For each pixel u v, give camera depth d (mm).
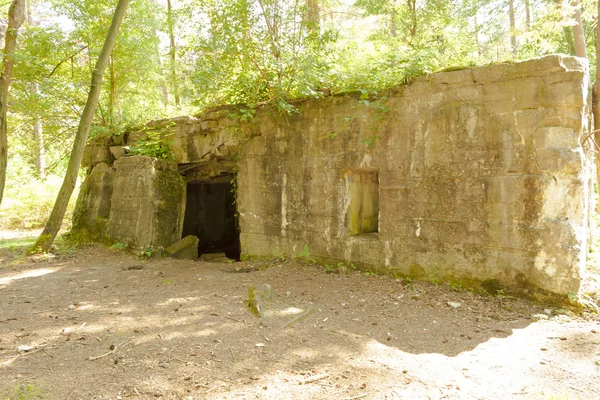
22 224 16406
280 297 5738
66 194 9797
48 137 14164
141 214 9461
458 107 5750
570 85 4941
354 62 8570
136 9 12273
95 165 12320
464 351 3969
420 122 6141
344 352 3885
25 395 3018
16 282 6992
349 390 3170
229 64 8000
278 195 8148
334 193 7246
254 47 7676
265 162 8375
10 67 9984
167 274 7582
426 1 13484
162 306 5375
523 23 15164
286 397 3053
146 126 10797
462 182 5723
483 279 5531
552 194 5023
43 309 5320
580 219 4957
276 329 4477
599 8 7871
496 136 5426
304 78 7008
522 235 5215
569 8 9750
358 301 5559
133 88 13930
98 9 11625
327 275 6859
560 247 4934
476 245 5598
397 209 6430
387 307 5305
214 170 10133
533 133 5152
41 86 11148
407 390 3178
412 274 6250
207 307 5270
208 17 7746
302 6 7723
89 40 11875
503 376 3426
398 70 6305
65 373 3391
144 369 3475
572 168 4926
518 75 5250
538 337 4254
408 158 6277
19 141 18297
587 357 3746
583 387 3213
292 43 7605
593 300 4988
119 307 5367
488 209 5492
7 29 9789
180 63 12680
